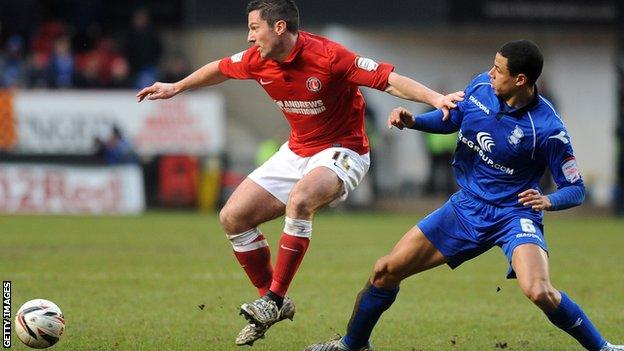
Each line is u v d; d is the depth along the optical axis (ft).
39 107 244.83
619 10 274.77
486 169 85.20
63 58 260.21
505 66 81.00
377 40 274.98
